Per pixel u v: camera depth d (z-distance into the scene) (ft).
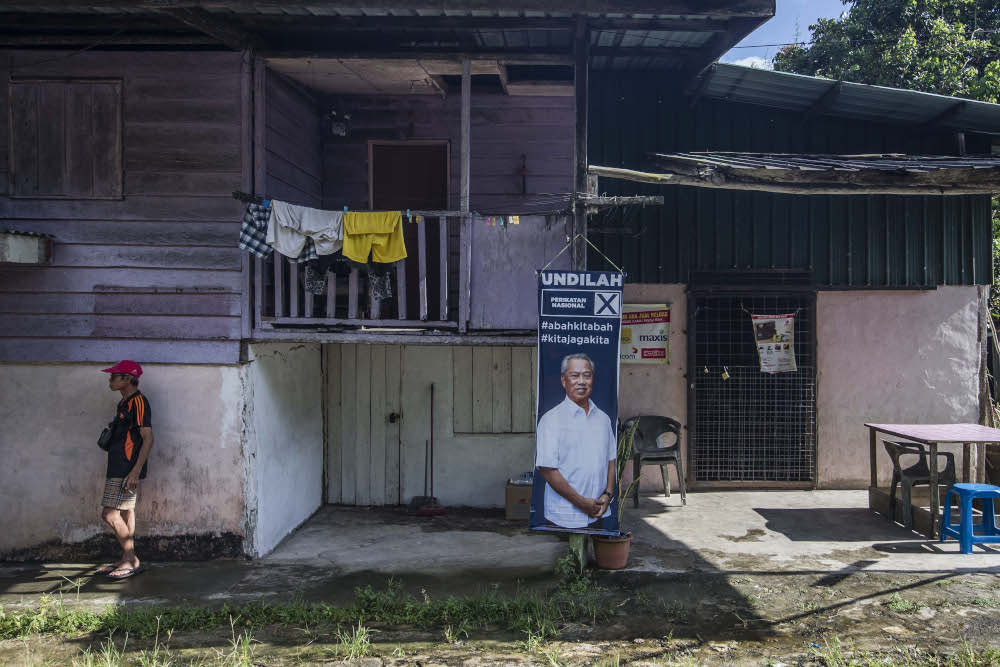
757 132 28.07
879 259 27.96
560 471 19.03
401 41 21.58
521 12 18.45
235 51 20.92
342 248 20.40
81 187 21.01
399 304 20.81
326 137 26.94
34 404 20.99
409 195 26.94
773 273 27.78
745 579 18.74
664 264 27.76
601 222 27.71
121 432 19.45
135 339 20.94
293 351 24.45
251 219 20.18
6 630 15.90
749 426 28.17
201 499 20.85
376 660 14.56
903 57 42.63
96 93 20.99
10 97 21.03
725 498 27.04
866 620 16.24
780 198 27.84
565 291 19.19
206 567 20.27
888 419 28.07
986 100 39.32
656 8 18.51
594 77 27.66
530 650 14.92
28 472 20.97
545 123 26.68
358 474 27.55
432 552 21.65
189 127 20.98
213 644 15.30
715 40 22.74
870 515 24.70
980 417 27.99
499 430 27.30
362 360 27.53
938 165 21.83
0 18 19.99
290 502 23.98
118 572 19.34
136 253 21.06
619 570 19.38
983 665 13.99
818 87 24.84
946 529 21.62
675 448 26.16
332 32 20.89
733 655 14.62
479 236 20.65
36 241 20.22
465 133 20.95
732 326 28.22
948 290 28.07
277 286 20.81
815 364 27.86
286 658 14.69
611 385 19.19
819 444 28.07
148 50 21.31
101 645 15.26
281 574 19.67
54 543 20.95
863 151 27.99
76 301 21.01
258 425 21.34
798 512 25.07
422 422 27.40
